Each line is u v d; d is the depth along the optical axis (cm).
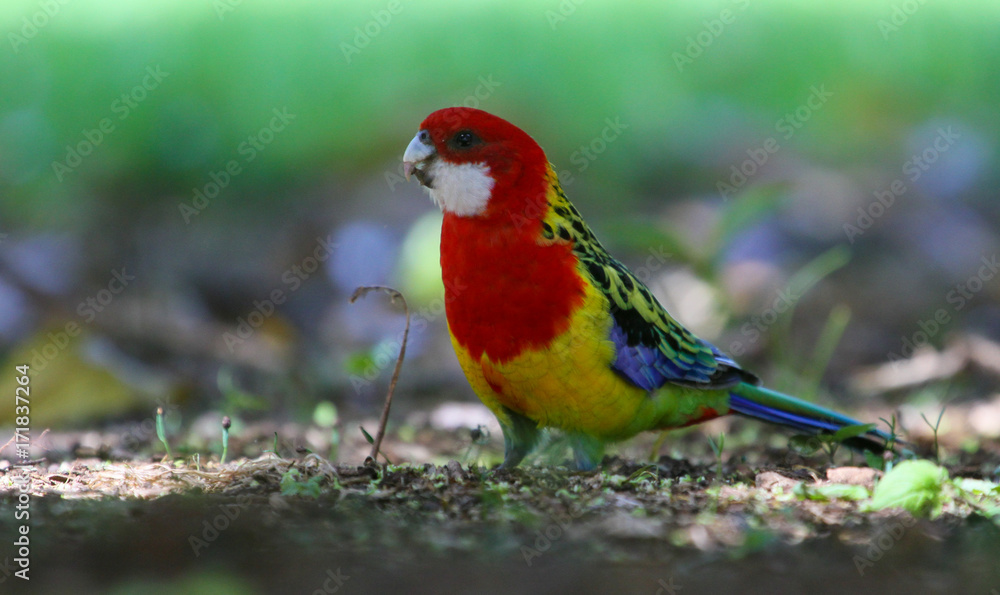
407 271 1522
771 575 518
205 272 1653
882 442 884
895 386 1320
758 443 1012
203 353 1330
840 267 1702
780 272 1627
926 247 1786
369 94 2142
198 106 2038
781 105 2258
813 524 595
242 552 537
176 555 529
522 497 650
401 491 654
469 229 750
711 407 875
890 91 2297
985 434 1020
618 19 2348
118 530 558
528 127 2112
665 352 807
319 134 2048
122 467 741
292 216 1847
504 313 741
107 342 1278
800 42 2377
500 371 757
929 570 525
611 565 530
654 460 842
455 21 2309
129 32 2147
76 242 1653
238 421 1048
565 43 2289
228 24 2208
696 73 2291
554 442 821
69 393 1089
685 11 2397
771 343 1409
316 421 1059
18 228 1694
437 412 1151
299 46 2208
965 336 1389
